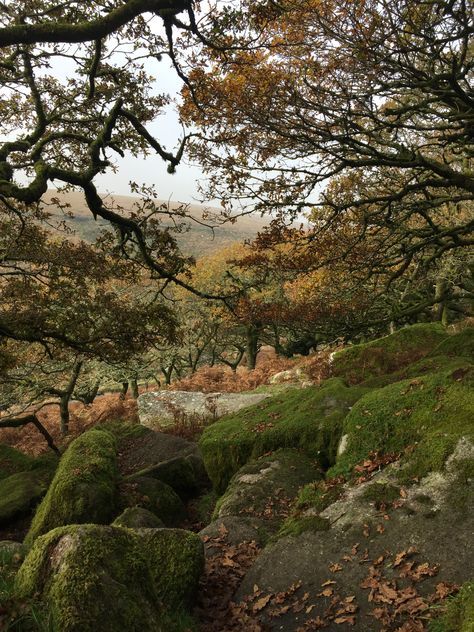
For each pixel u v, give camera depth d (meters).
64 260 8.99
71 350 11.14
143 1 4.15
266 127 8.04
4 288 9.19
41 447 18.47
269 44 6.62
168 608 4.84
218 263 38.06
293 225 9.40
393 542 5.21
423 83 7.02
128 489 9.03
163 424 15.19
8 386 16.39
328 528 5.76
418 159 8.16
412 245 10.59
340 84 7.41
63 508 8.26
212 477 9.58
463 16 6.21
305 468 8.10
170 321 9.62
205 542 6.51
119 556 3.47
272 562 5.57
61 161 9.71
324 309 10.62
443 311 19.23
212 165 8.80
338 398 9.25
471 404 6.46
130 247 9.44
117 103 7.57
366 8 6.61
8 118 9.62
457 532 5.01
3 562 4.70
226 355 43.69
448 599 4.26
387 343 12.49
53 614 3.05
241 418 10.19
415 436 6.59
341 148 8.32
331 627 4.57
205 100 7.96
